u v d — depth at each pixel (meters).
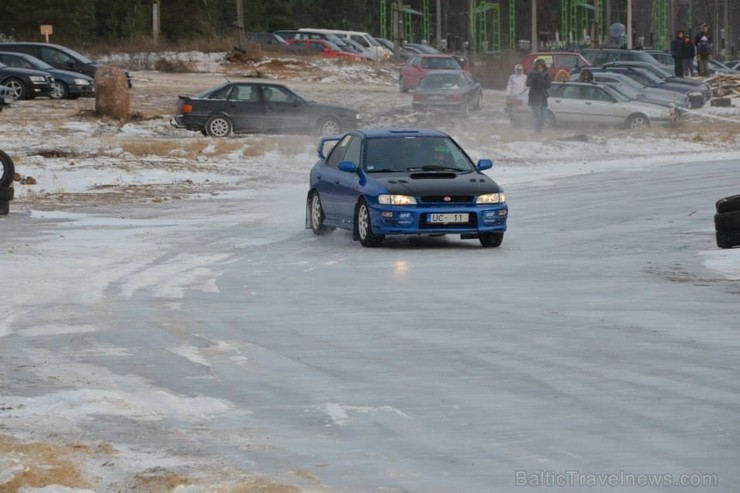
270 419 16.22
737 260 32.66
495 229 36.66
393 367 19.56
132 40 161.50
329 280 29.86
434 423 15.95
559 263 33.03
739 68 160.25
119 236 38.84
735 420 15.93
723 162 70.81
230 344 21.59
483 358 20.22
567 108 89.25
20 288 28.14
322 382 18.50
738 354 20.28
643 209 47.44
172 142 73.00
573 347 21.06
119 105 88.19
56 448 14.21
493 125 93.06
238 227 42.34
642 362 19.73
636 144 80.62
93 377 18.89
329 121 81.62
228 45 156.50
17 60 104.00
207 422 16.05
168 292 27.83
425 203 36.12
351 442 15.02
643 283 28.97
